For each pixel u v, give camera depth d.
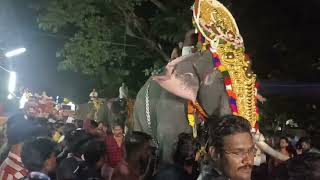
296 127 15.49
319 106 15.16
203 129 6.15
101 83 23.28
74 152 5.79
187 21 16.14
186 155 5.21
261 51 15.23
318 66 15.30
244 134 3.30
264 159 6.81
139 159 5.55
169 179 5.08
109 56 19.80
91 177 5.66
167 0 17.89
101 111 13.34
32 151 4.48
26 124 5.25
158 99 7.23
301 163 3.04
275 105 14.88
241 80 6.21
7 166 5.12
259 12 15.06
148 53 19.92
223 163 3.33
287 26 15.10
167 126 6.78
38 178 4.39
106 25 19.72
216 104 6.30
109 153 7.63
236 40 6.50
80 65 19.86
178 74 6.36
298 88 14.91
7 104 16.55
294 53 15.21
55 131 9.98
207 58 6.41
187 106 6.61
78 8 19.20
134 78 21.31
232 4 14.95
